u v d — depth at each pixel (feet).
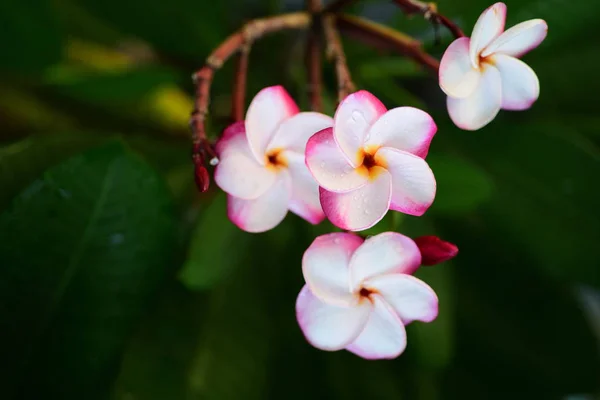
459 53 2.45
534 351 3.20
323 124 2.43
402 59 2.98
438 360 2.86
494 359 3.21
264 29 2.65
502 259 3.21
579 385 3.18
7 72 3.12
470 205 2.82
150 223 2.74
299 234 3.06
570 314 3.19
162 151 3.11
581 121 3.13
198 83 2.53
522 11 2.99
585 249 3.08
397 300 2.48
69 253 2.71
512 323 3.22
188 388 2.93
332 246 2.45
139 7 3.07
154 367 2.95
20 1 2.89
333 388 3.09
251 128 2.42
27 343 2.73
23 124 3.19
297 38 3.16
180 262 2.95
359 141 2.38
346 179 2.38
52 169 2.67
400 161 2.39
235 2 3.36
